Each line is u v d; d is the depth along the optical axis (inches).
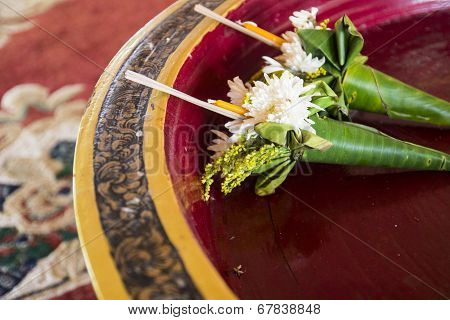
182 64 17.8
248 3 20.3
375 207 17.0
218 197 17.1
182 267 13.3
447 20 22.6
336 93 17.9
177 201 14.4
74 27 18.9
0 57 17.4
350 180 17.6
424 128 19.1
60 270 16.0
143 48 18.6
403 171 17.8
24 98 16.3
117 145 15.6
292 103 16.1
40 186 15.9
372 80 18.3
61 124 16.1
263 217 16.8
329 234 16.4
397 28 22.4
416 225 16.6
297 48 17.9
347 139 16.9
